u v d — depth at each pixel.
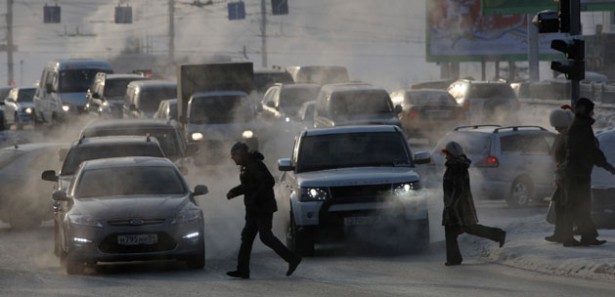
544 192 56.00
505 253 36.19
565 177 36.00
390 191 39.81
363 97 80.44
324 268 35.88
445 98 94.75
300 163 42.84
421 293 28.72
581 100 35.97
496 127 58.22
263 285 31.62
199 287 31.30
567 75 39.81
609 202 44.94
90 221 35.69
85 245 35.44
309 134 43.88
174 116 89.88
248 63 92.12
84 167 39.75
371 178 39.88
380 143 43.38
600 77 147.38
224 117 82.31
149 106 96.06
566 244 36.12
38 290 31.14
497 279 31.84
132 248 35.59
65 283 33.19
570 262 33.16
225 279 33.56
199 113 82.44
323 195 39.78
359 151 43.06
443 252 40.19
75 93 115.00
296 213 39.97
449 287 29.98
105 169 39.41
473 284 30.67
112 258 35.50
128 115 98.06
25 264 39.59
